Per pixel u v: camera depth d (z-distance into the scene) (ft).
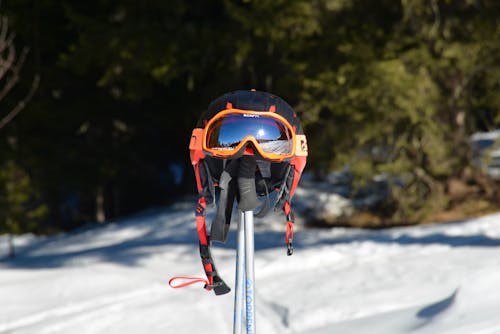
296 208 50.03
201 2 48.65
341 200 51.60
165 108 60.75
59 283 24.50
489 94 44.19
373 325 14.29
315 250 28.43
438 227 35.37
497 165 56.13
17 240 52.21
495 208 44.32
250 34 42.96
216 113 8.62
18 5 55.42
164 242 37.63
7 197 48.80
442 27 41.52
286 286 21.48
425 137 41.96
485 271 13.71
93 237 48.08
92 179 64.59
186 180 74.64
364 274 21.95
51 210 70.38
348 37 39.40
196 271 26.50
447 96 42.80
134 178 80.89
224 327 18.20
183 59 43.39
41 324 19.70
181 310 20.06
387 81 36.94
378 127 40.16
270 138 8.48
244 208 8.54
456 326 11.75
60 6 57.11
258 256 28.27
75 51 44.11
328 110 43.65
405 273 21.40
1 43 35.65
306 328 16.89
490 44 40.04
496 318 11.54
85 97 60.80
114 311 20.53
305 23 38.65
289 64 40.16
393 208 47.73
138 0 45.50
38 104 56.44
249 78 47.55
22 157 56.49
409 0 38.99
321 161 42.57
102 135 65.98
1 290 23.81
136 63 41.93
